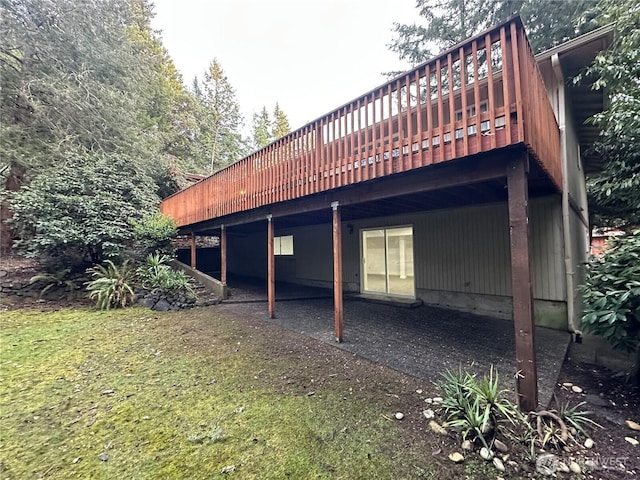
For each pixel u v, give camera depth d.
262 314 6.79
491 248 6.30
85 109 10.74
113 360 4.16
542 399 2.94
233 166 7.68
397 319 6.23
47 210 7.46
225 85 32.16
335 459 2.23
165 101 19.56
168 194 15.19
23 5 9.70
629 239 3.60
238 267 15.14
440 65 3.28
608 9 4.98
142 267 8.38
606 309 3.17
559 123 5.24
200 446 2.40
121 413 2.88
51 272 8.20
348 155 4.38
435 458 2.21
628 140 4.94
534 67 3.19
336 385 3.38
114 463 2.23
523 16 10.80
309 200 5.52
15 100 9.98
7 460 2.26
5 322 5.88
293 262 11.85
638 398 3.05
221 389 3.33
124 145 12.12
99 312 6.76
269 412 2.86
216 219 9.09
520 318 2.74
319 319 6.31
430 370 3.71
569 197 5.55
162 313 6.80
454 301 6.92
